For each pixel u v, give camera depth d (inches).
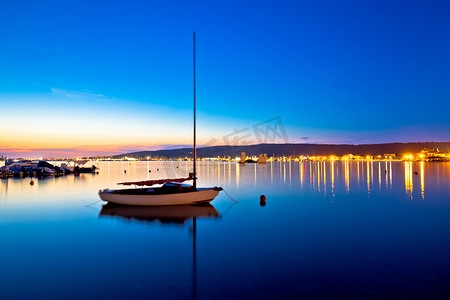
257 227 559.2
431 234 499.5
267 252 405.7
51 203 872.3
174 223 596.4
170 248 425.7
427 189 1220.5
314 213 704.4
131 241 463.2
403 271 332.8
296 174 2480.3
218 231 528.4
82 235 501.4
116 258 382.6
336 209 759.1
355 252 403.9
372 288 289.6
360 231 523.8
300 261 367.9
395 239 469.1
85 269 343.9
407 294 277.0
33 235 502.3
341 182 1620.3
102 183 1636.3
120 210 748.0
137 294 278.8
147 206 797.9
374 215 674.2
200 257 385.1
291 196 1032.2
